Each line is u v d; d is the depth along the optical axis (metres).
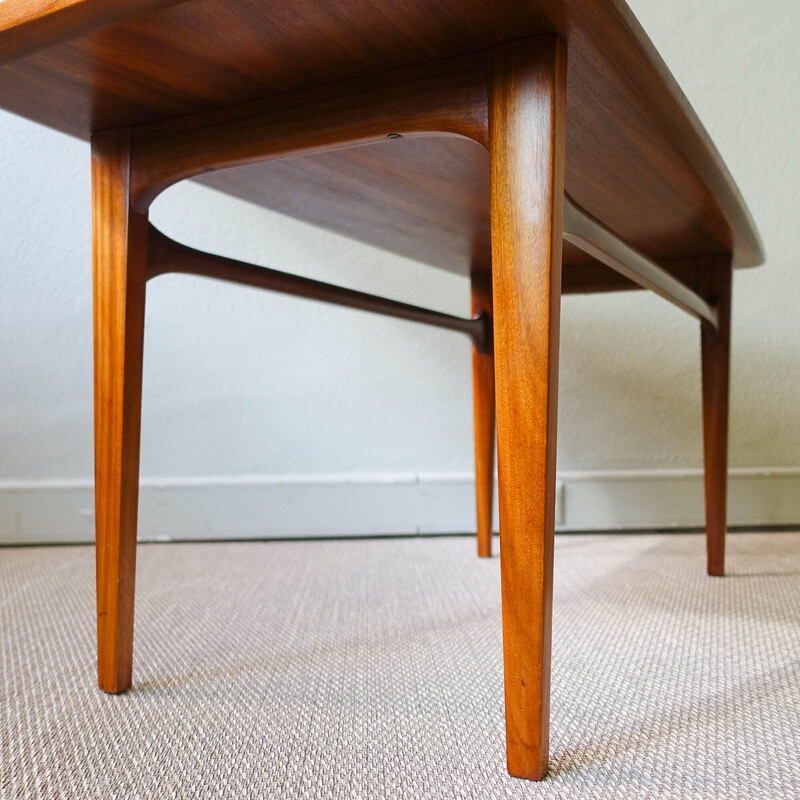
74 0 0.37
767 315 1.22
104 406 0.55
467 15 0.37
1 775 0.42
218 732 0.48
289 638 0.69
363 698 0.54
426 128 0.42
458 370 1.25
